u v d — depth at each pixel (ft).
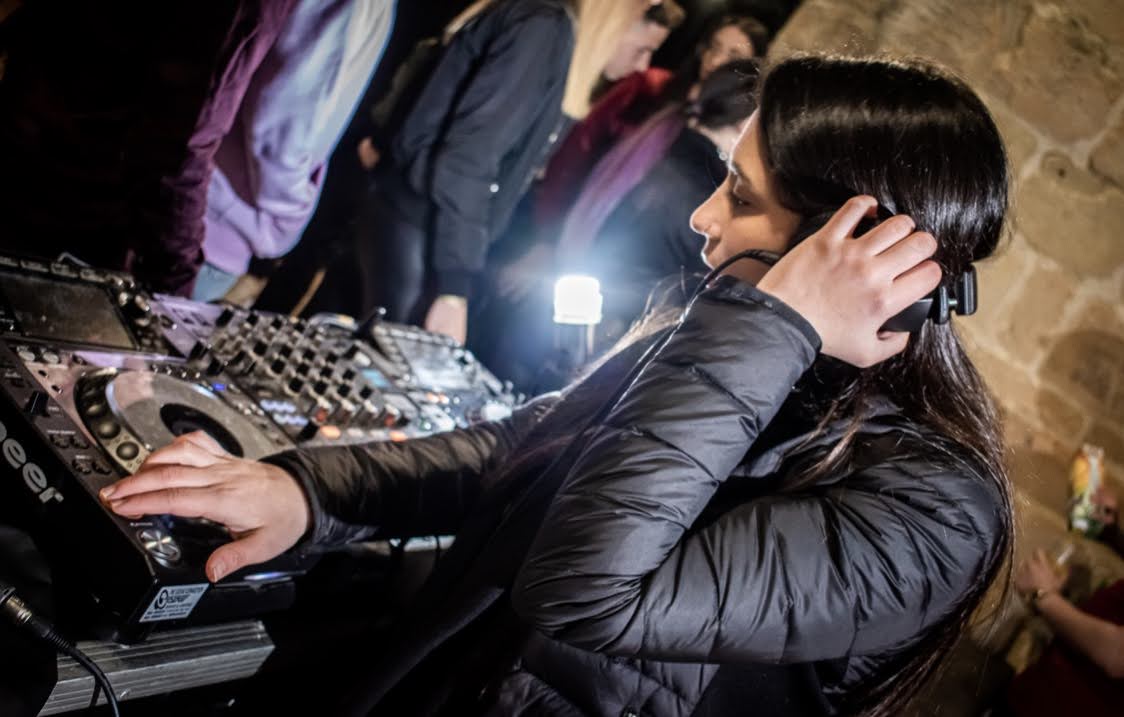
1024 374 10.35
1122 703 7.50
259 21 4.39
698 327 2.90
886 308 2.78
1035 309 10.27
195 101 4.50
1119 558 9.71
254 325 4.65
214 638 3.29
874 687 3.19
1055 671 7.94
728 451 2.80
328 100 5.65
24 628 2.73
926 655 3.16
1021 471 3.76
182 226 5.03
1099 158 9.89
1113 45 9.70
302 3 5.09
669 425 2.77
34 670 2.77
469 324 11.24
